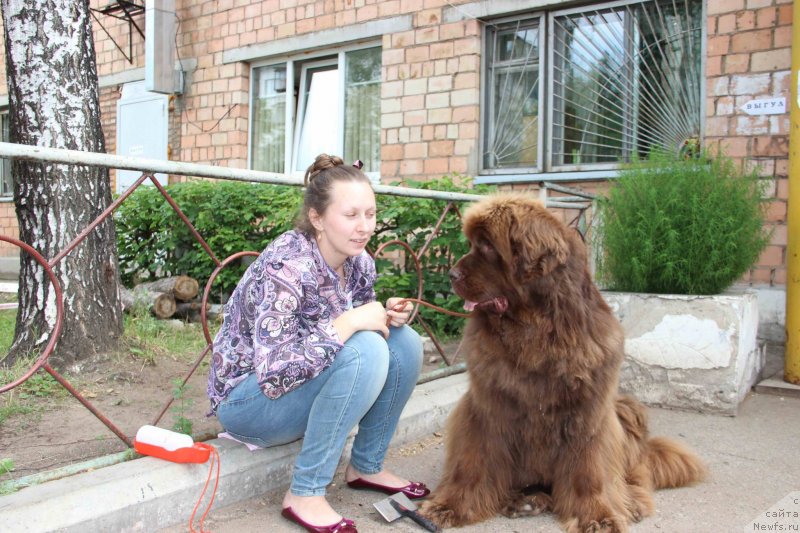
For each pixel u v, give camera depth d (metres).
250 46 9.80
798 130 4.51
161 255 7.36
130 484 2.40
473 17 7.72
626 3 6.93
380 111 8.88
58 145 4.12
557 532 2.51
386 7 8.41
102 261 4.33
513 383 2.47
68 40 4.16
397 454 3.43
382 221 5.74
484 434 2.62
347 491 2.91
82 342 4.19
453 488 2.63
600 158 7.28
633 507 2.63
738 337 4.03
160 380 4.21
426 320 5.85
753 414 4.12
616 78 7.10
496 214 2.40
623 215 4.54
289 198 6.34
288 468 2.93
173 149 10.79
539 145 7.53
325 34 9.01
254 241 6.91
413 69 8.22
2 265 12.58
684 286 4.36
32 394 3.73
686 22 6.64
